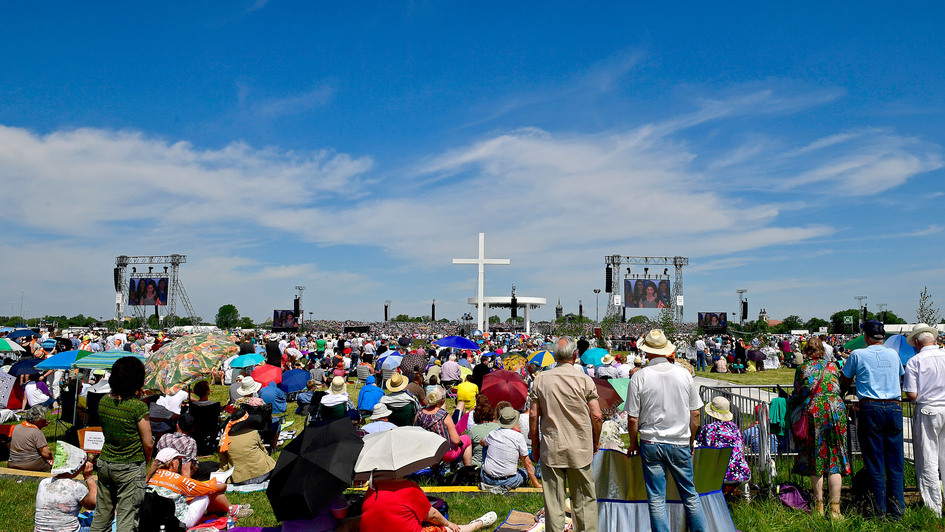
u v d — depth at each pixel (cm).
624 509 609
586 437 564
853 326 8275
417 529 562
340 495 605
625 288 6088
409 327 11475
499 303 7738
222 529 652
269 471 878
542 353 1789
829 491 671
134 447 571
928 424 684
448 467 898
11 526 698
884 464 683
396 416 1069
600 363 1658
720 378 2761
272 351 2041
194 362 1088
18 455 909
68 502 604
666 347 611
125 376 570
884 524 654
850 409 845
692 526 560
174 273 6525
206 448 1084
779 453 845
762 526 654
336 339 3675
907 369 705
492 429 882
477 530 668
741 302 7175
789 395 730
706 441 754
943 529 636
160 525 581
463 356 2780
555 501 564
